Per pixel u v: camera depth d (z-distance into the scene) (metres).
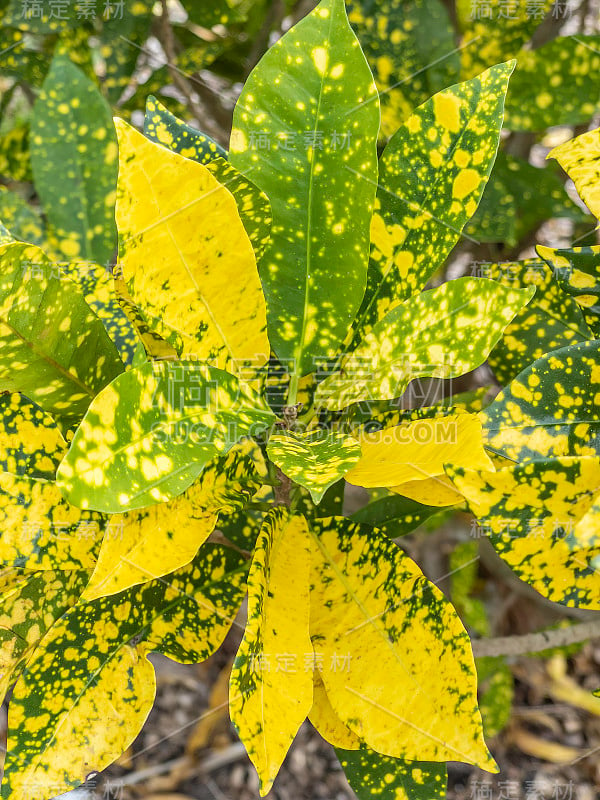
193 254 0.44
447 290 0.46
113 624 0.49
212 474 0.47
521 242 0.84
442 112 0.48
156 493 0.42
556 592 0.45
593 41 0.64
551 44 0.65
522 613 1.06
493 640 0.69
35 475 0.49
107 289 0.53
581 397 0.45
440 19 0.66
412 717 0.46
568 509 0.44
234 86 0.85
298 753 1.14
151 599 0.50
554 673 1.20
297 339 0.49
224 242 0.44
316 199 0.47
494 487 0.43
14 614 0.50
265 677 0.44
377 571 0.48
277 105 0.46
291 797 1.09
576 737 1.14
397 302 0.50
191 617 0.51
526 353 0.54
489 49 0.66
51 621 0.50
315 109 0.46
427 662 0.46
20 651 0.50
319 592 0.49
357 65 0.45
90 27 0.72
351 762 0.50
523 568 0.44
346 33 0.45
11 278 0.43
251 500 0.52
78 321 0.46
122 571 0.43
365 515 0.58
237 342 0.46
